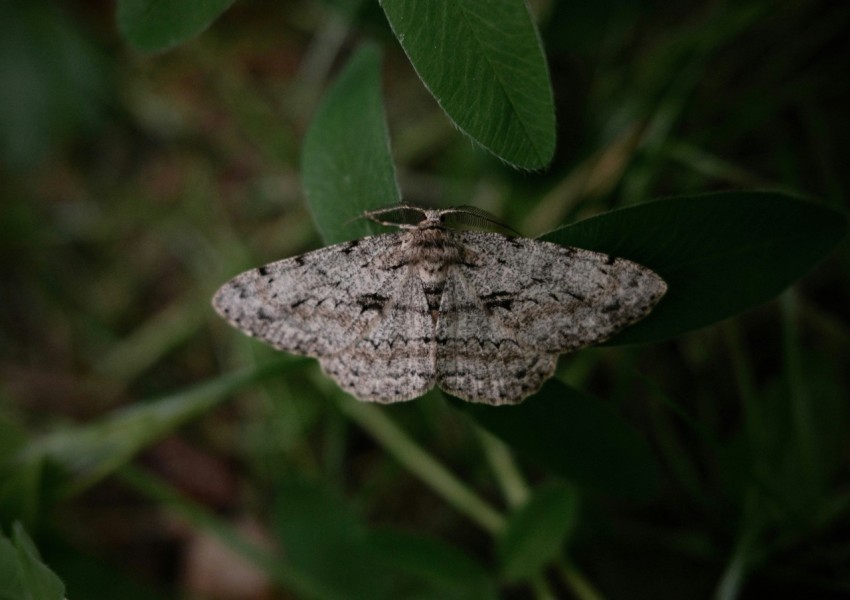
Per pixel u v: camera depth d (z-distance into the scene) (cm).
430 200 22
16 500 18
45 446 19
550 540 18
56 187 23
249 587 20
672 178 21
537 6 21
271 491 21
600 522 20
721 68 21
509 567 18
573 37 21
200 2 16
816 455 19
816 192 21
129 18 16
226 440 21
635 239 16
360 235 17
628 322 16
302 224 23
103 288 23
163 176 23
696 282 16
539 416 17
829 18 21
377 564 18
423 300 17
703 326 16
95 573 19
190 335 22
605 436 17
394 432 20
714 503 20
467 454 21
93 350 23
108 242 23
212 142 23
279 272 17
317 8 23
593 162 21
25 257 23
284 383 21
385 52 23
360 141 16
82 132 23
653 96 21
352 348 17
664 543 20
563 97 22
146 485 19
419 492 21
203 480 21
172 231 23
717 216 16
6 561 16
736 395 20
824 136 20
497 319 16
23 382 22
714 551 19
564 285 16
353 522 19
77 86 23
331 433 21
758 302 16
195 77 23
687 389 20
